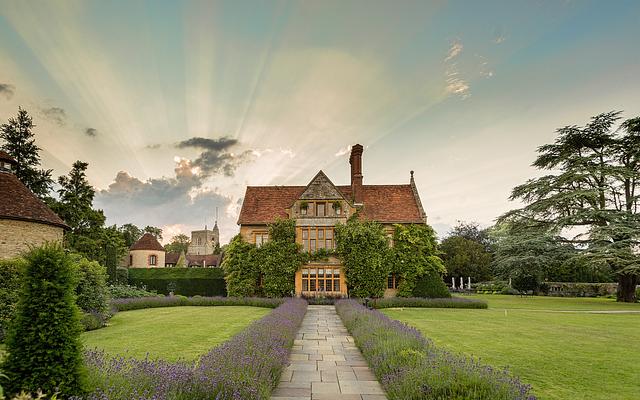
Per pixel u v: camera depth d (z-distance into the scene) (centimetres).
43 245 561
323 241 2936
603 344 1204
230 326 1565
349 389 728
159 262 6122
